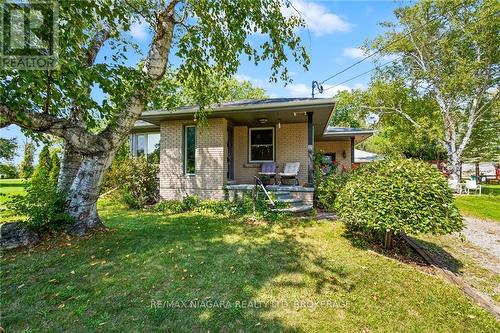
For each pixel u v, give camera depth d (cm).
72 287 316
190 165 945
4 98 350
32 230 470
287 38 616
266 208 746
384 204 423
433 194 412
